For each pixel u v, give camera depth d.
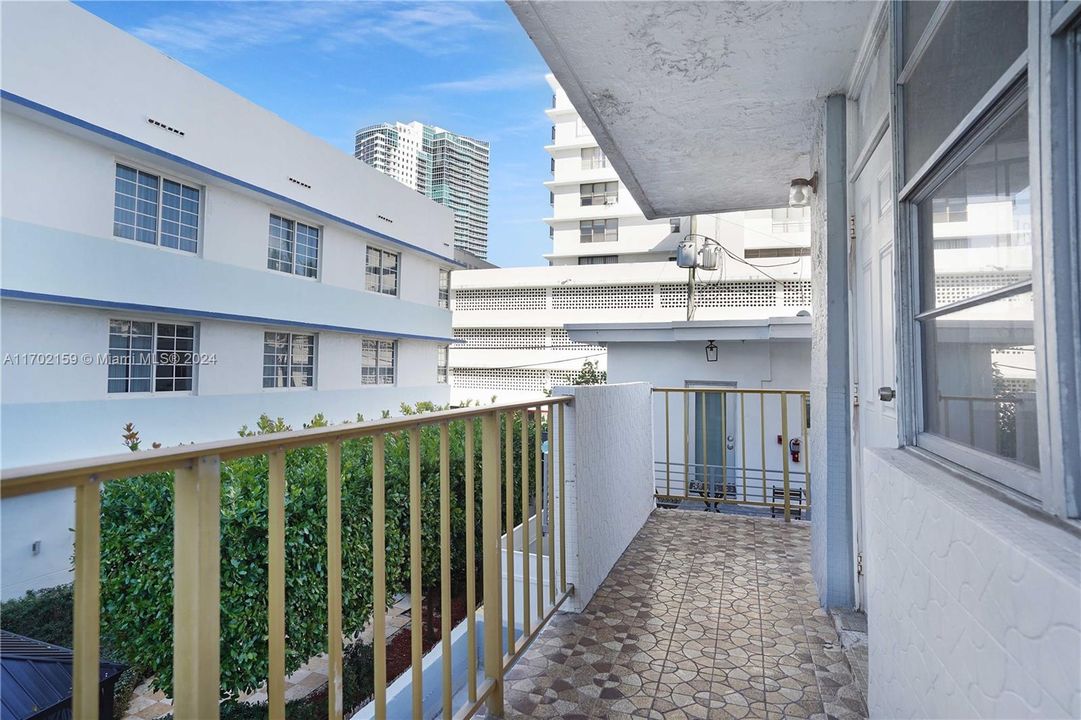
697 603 2.63
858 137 2.56
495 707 1.75
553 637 2.29
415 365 17.25
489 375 26.41
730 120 3.04
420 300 17.33
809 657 2.12
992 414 1.05
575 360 25.00
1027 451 0.91
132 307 8.80
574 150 29.94
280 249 12.03
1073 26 0.73
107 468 0.71
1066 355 0.76
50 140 7.82
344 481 3.97
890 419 1.97
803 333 6.50
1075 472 0.75
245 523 3.38
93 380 8.48
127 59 8.59
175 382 9.85
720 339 7.05
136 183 9.07
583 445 2.64
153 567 3.56
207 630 0.83
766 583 2.89
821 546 2.65
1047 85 0.77
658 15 2.13
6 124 7.34
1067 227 0.76
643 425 4.08
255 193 11.04
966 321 1.19
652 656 2.13
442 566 1.51
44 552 7.18
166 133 9.21
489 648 1.76
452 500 5.20
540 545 2.22
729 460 7.36
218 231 10.41
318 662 5.33
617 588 2.82
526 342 25.89
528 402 2.08
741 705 1.81
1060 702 0.60
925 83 1.38
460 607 5.95
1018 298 0.92
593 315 24.52
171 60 9.30
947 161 1.25
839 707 1.80
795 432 7.19
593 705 1.82
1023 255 0.90
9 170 7.38
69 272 8.04
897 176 1.57
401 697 2.33
